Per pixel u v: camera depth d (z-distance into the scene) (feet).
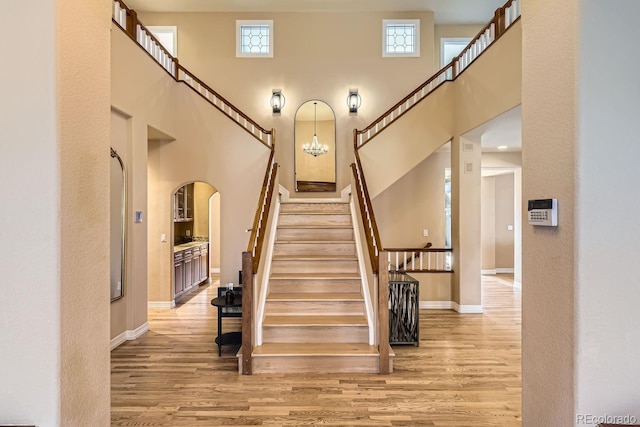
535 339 4.76
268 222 14.78
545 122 4.56
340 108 22.79
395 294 14.01
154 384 10.65
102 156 4.62
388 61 22.70
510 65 13.61
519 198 25.07
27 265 3.79
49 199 3.78
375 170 18.99
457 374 11.39
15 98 3.79
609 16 4.02
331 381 10.82
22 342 3.79
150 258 19.75
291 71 22.76
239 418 8.87
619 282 3.98
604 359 3.99
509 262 31.63
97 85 4.52
